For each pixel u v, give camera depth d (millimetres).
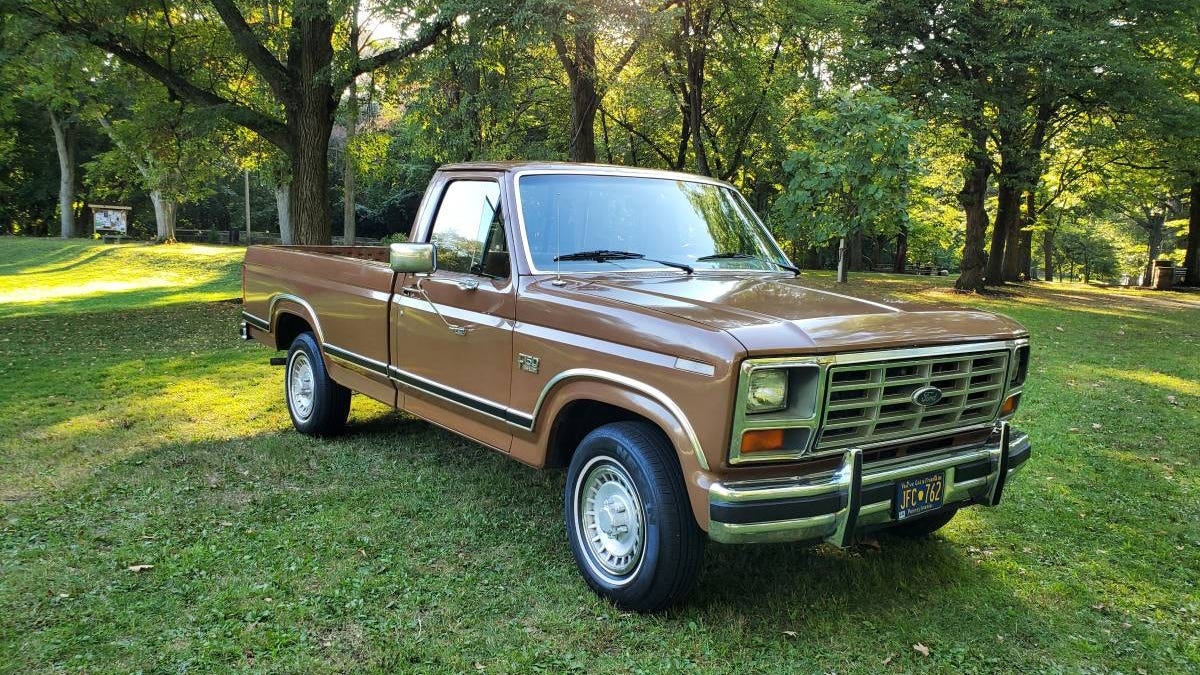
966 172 20906
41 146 43125
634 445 3139
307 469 4977
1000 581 3748
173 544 3777
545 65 14070
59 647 2869
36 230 47094
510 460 5199
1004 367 3396
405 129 13711
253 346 10250
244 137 16734
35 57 11820
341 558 3686
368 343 4836
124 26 13547
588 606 3303
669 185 4469
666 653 2980
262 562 3605
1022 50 17844
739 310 3068
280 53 15391
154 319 13234
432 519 4188
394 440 5629
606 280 3713
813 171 6281
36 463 5008
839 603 3441
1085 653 3141
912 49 18734
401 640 3004
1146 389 8531
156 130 15781
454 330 4055
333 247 6746
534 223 3863
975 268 22234
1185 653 3170
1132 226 51438
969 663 3025
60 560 3576
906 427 3115
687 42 14086
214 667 2789
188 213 52281
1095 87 18484
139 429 5883
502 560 3727
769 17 14398
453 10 10258
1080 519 4598
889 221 6465
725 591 3490
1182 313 18141
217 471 4906
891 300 3553
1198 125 18344
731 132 17516
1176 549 4195
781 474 2881
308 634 3020
